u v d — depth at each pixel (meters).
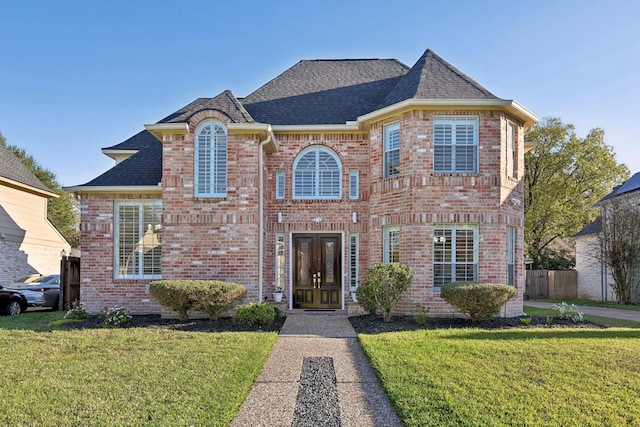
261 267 12.65
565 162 30.50
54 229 21.81
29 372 6.49
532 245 31.95
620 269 20.50
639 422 4.68
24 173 19.89
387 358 7.18
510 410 4.97
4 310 14.50
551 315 12.48
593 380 6.03
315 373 6.82
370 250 13.24
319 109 15.14
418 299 11.83
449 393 5.52
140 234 13.73
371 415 5.13
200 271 12.29
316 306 14.16
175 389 5.71
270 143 13.48
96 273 13.47
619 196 21.00
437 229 12.11
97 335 9.17
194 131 12.53
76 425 4.61
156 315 12.95
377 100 15.43
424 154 12.00
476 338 8.73
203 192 12.54
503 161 12.16
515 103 11.98
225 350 7.77
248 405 5.45
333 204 14.15
